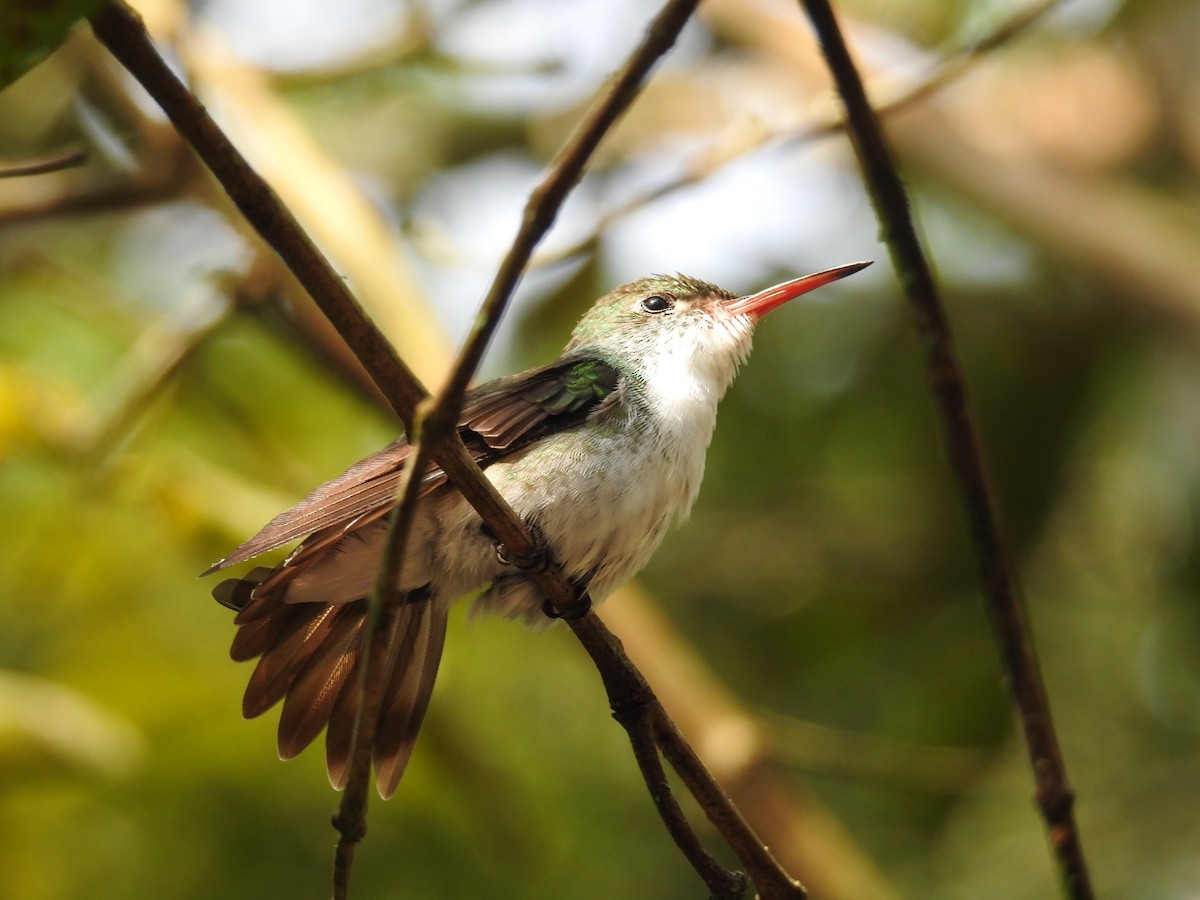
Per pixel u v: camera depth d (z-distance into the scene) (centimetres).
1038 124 1194
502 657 957
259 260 819
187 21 894
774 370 1089
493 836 809
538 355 1123
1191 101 1177
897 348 1072
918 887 978
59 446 801
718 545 1064
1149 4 1159
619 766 959
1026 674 485
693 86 1260
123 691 820
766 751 801
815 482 1072
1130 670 1026
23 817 773
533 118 1232
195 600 862
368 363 414
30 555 855
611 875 926
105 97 897
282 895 820
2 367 798
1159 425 1098
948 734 985
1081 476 1078
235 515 816
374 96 1238
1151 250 1071
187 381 858
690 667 823
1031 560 1049
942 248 1175
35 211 846
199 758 812
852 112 452
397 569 420
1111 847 987
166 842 806
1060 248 1093
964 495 480
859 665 1036
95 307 952
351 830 442
